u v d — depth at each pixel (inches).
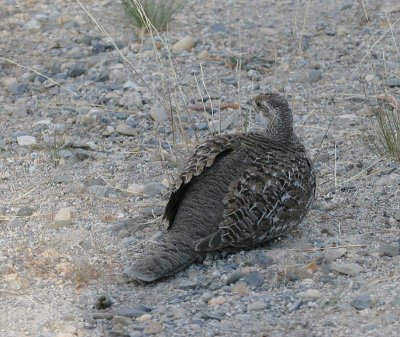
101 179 630.5
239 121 694.5
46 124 724.7
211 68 812.6
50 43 869.2
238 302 474.6
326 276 496.1
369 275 494.9
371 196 591.5
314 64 812.0
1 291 496.4
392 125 685.9
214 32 879.1
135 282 502.0
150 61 826.2
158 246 501.7
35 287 501.4
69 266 520.4
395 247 516.7
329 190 602.2
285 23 891.4
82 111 744.3
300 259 513.7
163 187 614.2
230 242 502.6
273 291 485.7
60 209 583.2
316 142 677.9
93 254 535.8
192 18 908.6
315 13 906.1
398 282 484.7
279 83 781.3
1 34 886.4
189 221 504.1
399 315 453.1
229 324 455.5
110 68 818.8
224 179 507.2
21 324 462.6
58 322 464.4
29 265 523.2
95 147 685.9
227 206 501.4
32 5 945.5
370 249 521.0
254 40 861.2
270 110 536.1
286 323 453.7
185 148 668.1
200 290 490.3
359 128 693.9
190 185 513.3
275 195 509.0
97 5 940.0
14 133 708.7
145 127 717.3
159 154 668.1
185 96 758.5
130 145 689.6
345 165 639.1
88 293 494.0
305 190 523.8
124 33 880.9
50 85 791.1
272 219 510.6
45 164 659.4
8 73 817.5
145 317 463.8
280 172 512.7
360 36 857.5
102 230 564.4
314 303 469.4
